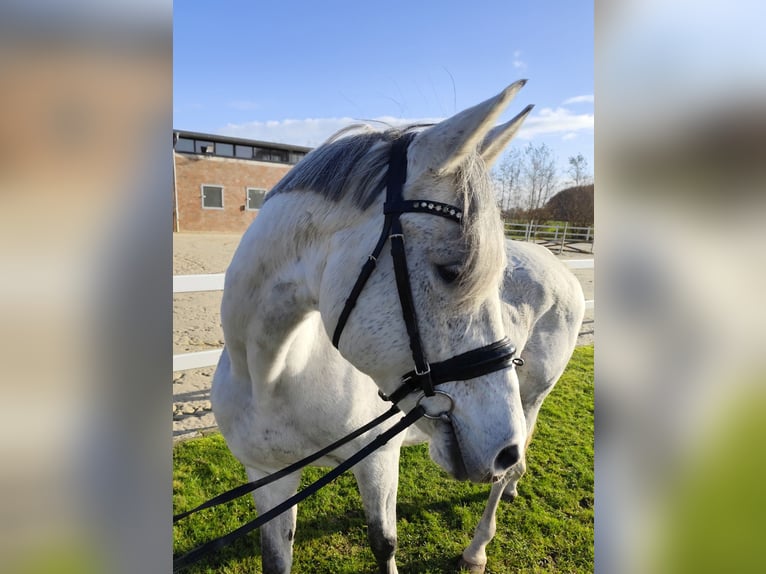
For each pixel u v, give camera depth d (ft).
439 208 4.04
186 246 46.39
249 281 5.22
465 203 3.98
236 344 5.67
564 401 16.40
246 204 73.56
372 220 4.33
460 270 3.95
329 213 4.56
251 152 80.79
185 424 13.33
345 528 9.86
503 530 10.02
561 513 10.60
